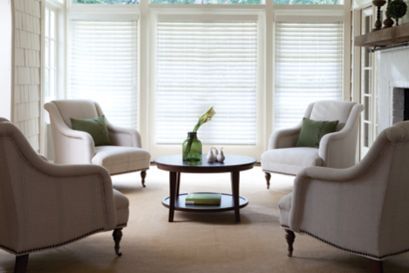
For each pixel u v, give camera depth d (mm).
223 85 8172
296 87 8172
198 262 3697
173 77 8148
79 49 8109
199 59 8141
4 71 5777
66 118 6262
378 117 6867
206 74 8156
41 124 6809
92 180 3613
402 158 3264
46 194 3389
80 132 5863
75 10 8047
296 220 3723
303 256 3842
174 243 4145
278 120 8195
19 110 6031
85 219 3592
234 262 3703
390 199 3303
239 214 4871
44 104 6344
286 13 8102
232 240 4234
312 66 8156
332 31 8125
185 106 8188
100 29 8086
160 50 8117
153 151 8195
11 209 3287
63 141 6039
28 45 6305
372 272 3500
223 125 8195
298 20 8062
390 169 3227
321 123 6137
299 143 6246
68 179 3488
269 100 8109
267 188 6285
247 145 8219
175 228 4582
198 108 8188
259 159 8219
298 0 8242
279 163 5973
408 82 5953
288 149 6000
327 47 8141
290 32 8109
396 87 6324
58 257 3795
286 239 3865
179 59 8133
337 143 5730
